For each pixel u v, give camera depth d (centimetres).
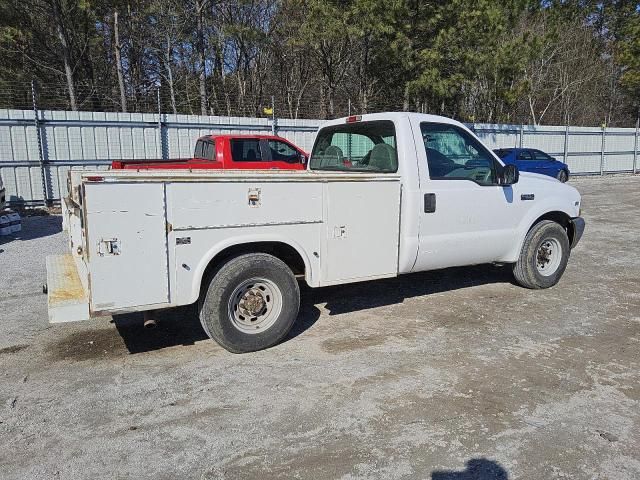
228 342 439
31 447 316
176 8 2514
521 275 631
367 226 488
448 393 382
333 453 310
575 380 403
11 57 2470
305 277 467
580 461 302
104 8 2525
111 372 419
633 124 3981
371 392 384
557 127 2478
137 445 318
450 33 2016
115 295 388
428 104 2438
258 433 331
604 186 2128
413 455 308
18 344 477
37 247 907
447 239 543
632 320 539
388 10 1962
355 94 2775
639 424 341
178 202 399
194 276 414
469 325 524
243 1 2572
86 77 2744
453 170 546
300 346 470
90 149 1438
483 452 311
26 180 1372
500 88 2500
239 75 2981
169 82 2616
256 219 430
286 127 1730
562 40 3434
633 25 3788
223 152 1095
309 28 2139
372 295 625
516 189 596
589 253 869
